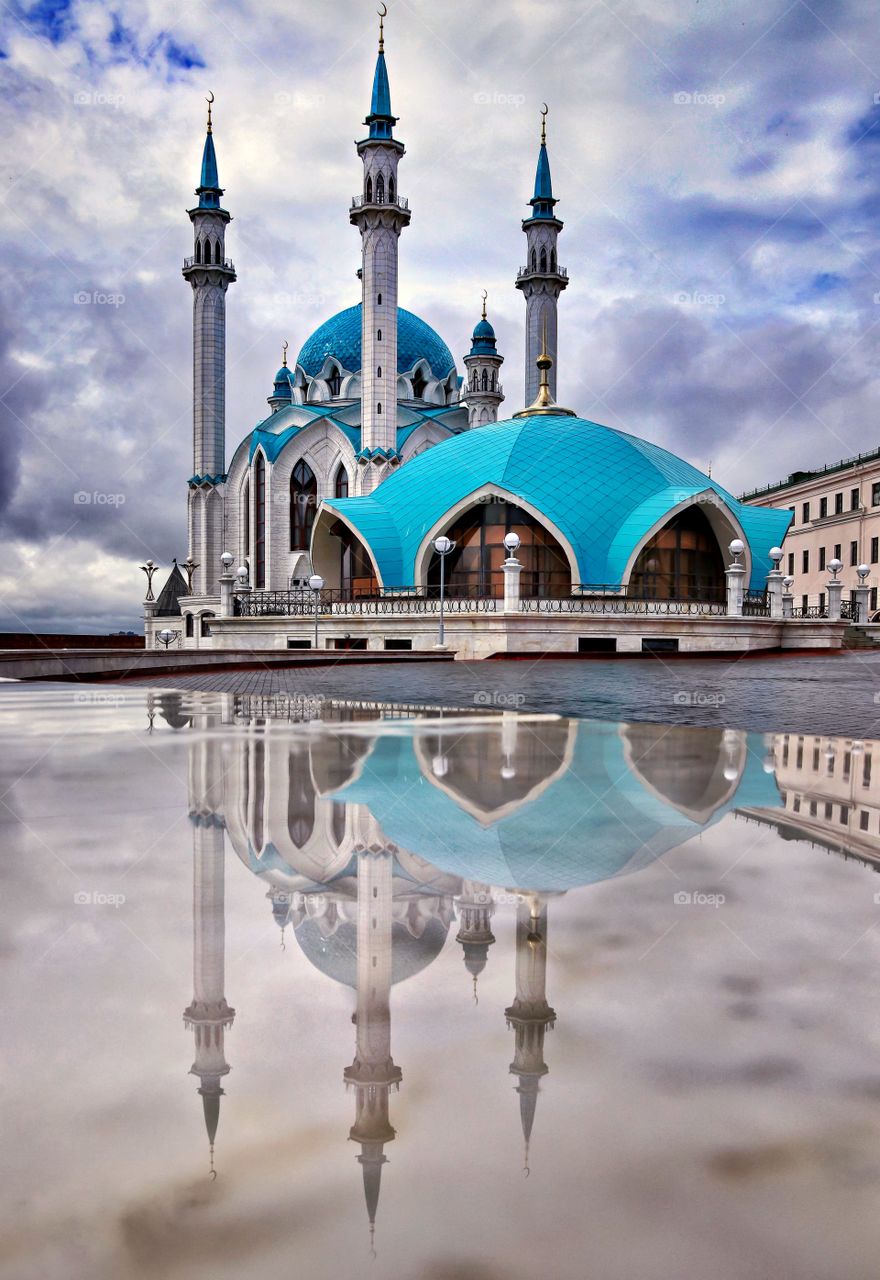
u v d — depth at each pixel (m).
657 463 56.16
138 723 11.08
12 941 2.73
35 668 22.62
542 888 3.42
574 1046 1.95
